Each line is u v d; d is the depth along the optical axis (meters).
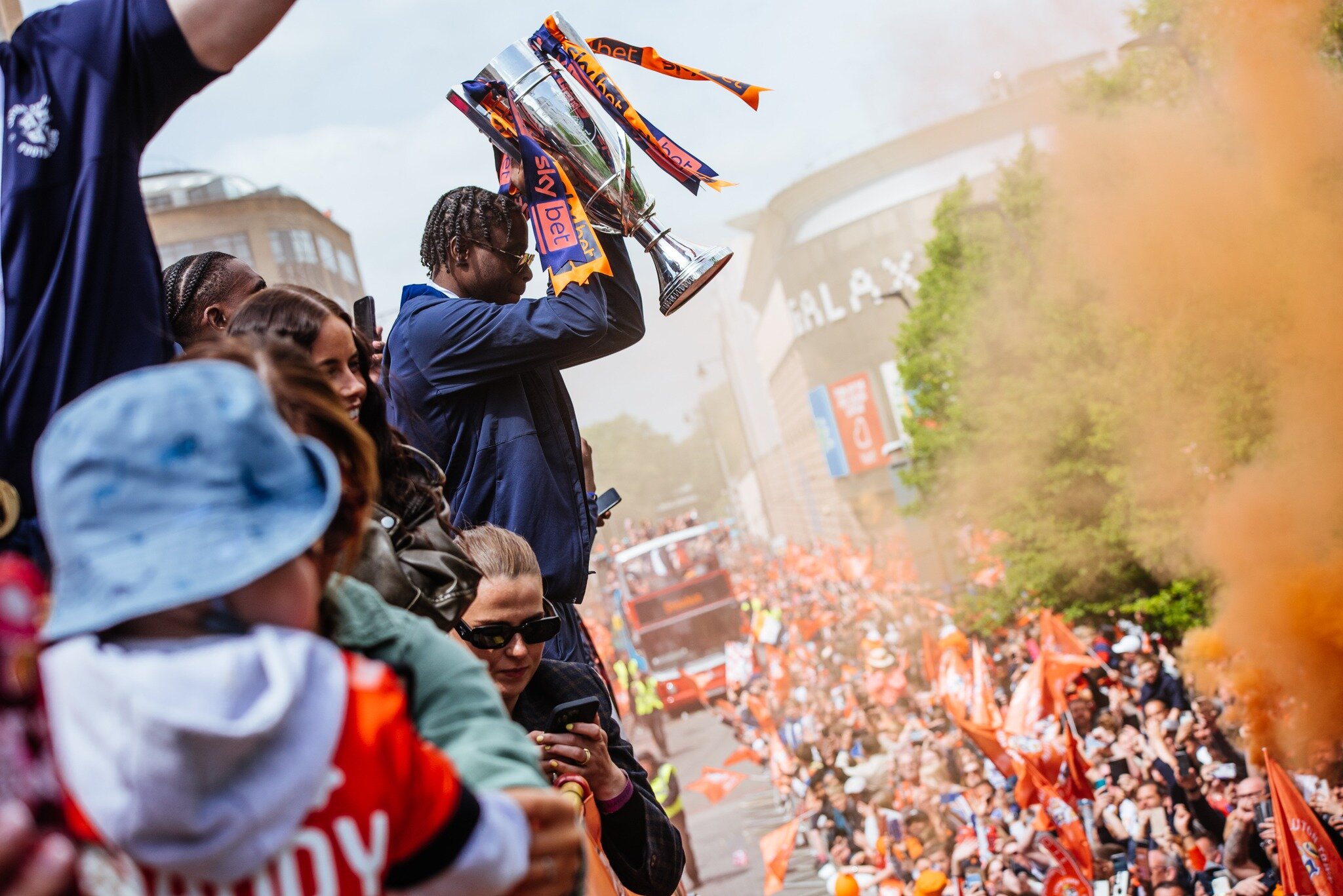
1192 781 10.57
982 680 12.60
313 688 1.08
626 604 36.56
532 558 2.72
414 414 3.04
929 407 26.31
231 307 2.66
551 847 1.36
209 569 1.07
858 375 55.28
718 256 3.03
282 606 1.14
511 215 3.21
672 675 35.62
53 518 1.08
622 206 3.01
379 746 1.12
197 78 1.82
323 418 1.38
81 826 1.03
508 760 1.43
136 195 1.79
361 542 1.49
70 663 1.03
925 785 13.63
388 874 1.16
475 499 3.07
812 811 17.23
